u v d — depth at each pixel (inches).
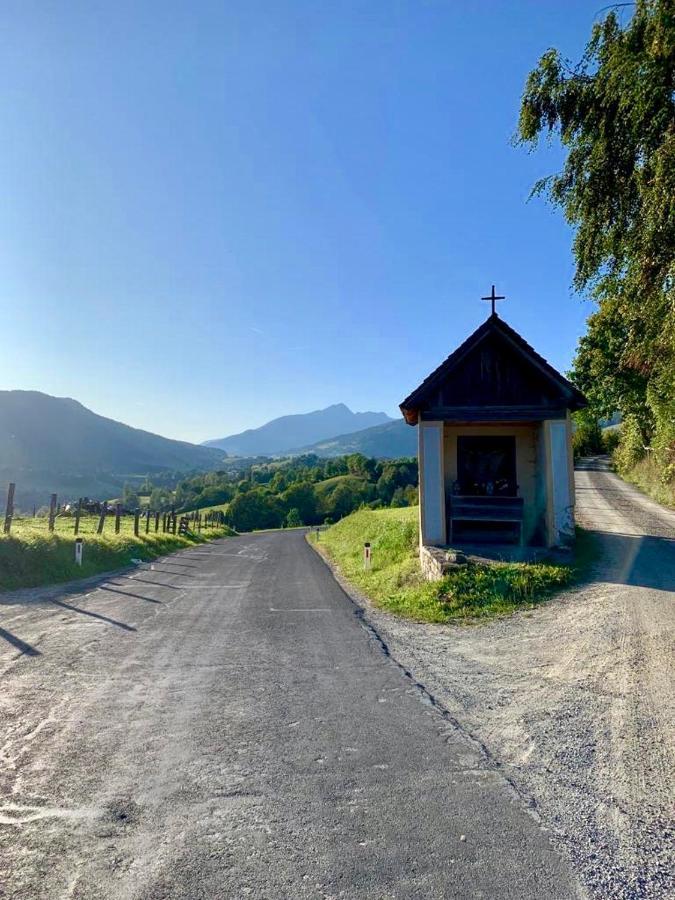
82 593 563.2
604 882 133.4
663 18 307.1
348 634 380.8
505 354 590.2
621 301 388.8
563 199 391.9
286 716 235.9
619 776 182.5
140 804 168.6
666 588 428.8
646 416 1381.6
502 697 253.9
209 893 129.8
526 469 653.9
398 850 145.0
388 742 209.8
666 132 315.9
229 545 1439.5
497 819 159.0
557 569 476.4
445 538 593.0
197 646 351.3
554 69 369.7
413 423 685.9
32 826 157.5
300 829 154.9
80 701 254.4
